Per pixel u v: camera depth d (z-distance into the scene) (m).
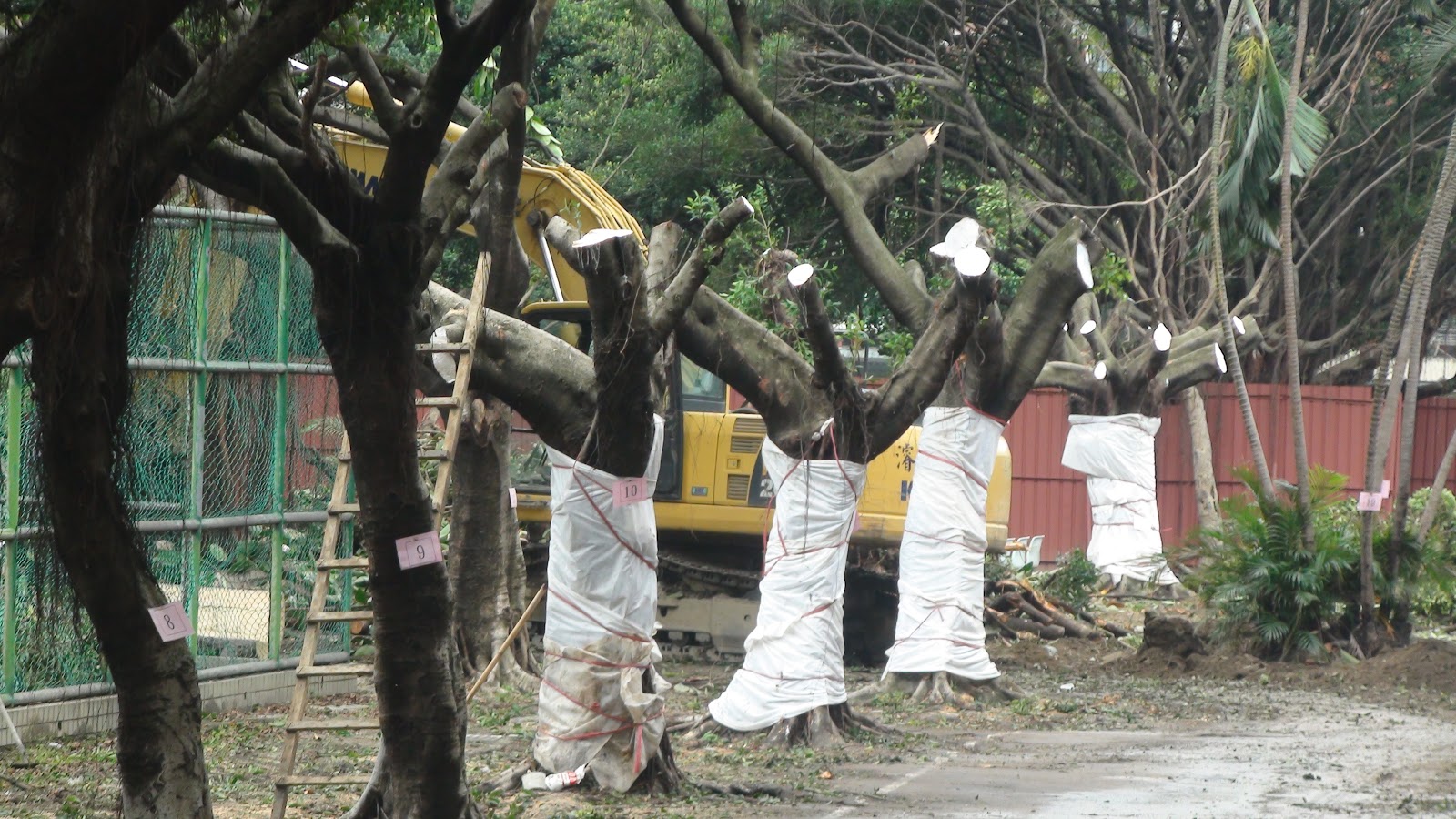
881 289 21.06
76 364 8.78
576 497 13.88
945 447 20.52
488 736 17.02
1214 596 24.86
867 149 42.38
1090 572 30.00
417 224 9.91
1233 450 41.50
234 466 18.27
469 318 12.99
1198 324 36.38
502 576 20.25
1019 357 20.38
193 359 17.33
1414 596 25.62
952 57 42.34
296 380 19.06
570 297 23.80
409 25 13.64
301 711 12.23
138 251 9.39
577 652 14.04
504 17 9.19
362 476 10.52
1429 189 41.31
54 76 7.63
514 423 23.84
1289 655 24.28
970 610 20.64
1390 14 40.16
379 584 10.71
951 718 19.17
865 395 17.42
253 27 8.66
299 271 18.95
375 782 11.51
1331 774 15.42
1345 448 41.06
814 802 13.75
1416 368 24.78
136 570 9.64
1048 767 15.79
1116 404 33.84
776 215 41.69
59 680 16.30
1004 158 41.16
